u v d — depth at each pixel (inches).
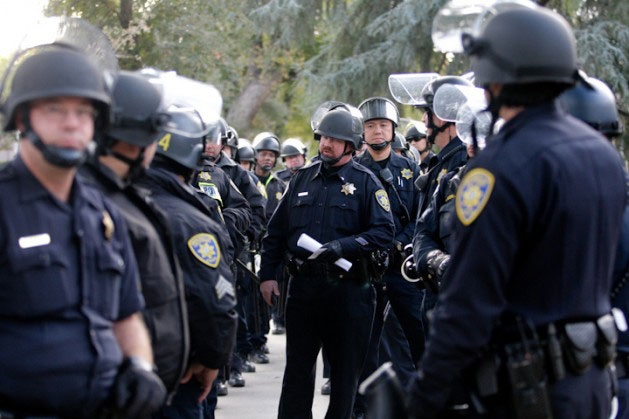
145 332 238.7
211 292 301.3
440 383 230.5
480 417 239.5
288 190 474.3
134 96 264.2
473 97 355.3
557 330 234.5
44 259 211.3
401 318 532.4
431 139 454.6
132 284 232.7
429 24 1115.3
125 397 221.8
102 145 262.1
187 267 300.0
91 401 217.0
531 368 232.2
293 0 1237.7
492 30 244.5
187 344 278.7
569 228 231.9
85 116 214.8
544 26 241.3
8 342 210.4
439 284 385.1
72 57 213.8
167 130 313.0
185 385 315.6
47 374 211.5
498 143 237.1
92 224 220.7
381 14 1205.1
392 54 1136.2
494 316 228.8
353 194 461.4
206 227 307.3
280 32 1295.5
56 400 213.3
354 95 1193.4
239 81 1371.8
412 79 454.6
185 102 321.7
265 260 479.2
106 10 907.4
